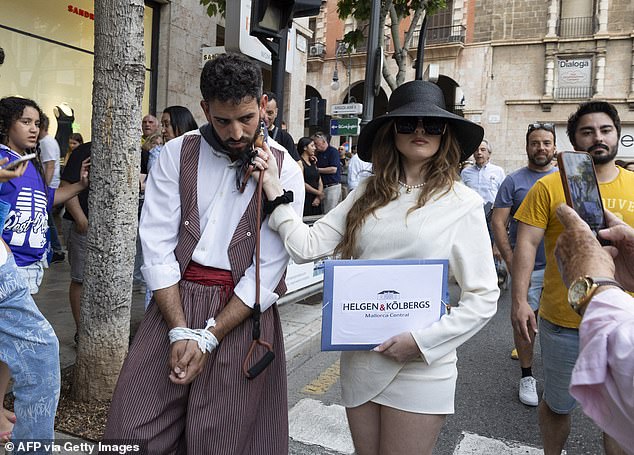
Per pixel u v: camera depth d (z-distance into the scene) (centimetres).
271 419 198
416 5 797
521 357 375
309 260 193
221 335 177
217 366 179
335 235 197
